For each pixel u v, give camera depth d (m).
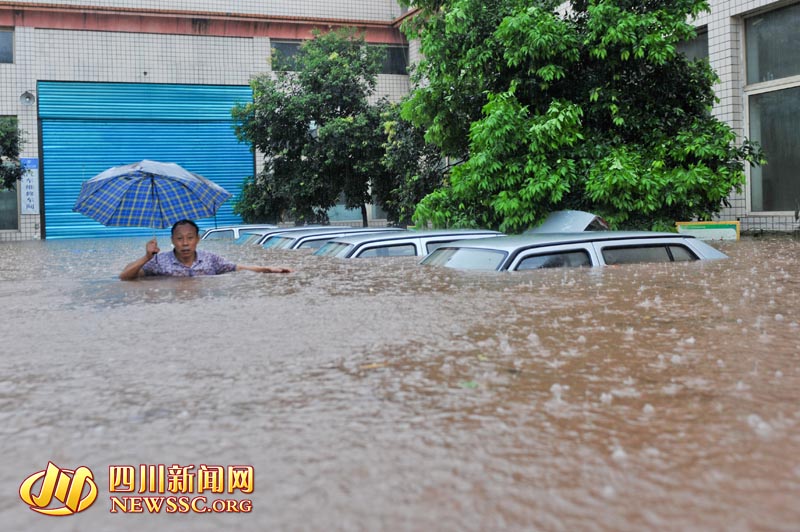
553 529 1.24
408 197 15.12
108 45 21.22
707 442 1.64
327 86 18.30
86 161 21.25
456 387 2.16
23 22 20.41
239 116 18.56
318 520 1.30
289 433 1.78
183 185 6.31
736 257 6.56
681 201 9.48
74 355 2.80
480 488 1.42
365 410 1.95
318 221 19.64
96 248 13.47
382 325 3.29
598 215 9.14
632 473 1.48
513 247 5.68
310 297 4.38
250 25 22.19
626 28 9.35
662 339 2.82
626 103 10.02
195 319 3.63
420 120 11.27
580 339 2.84
